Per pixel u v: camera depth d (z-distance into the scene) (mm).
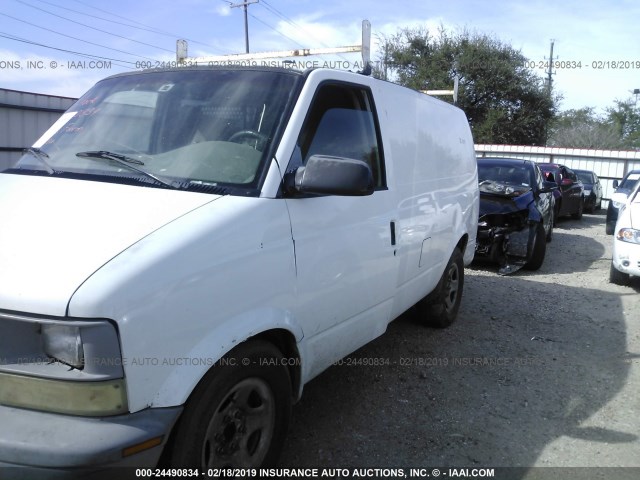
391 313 4004
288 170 2787
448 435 3592
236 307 2424
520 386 4402
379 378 4410
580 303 6938
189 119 2996
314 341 3035
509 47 34719
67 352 1963
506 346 5289
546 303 6867
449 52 34219
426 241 4453
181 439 2229
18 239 2168
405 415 3830
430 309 5391
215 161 2746
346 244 3170
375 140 3686
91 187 2549
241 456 2609
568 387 4430
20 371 1971
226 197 2533
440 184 4809
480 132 33781
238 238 2439
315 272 2916
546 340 5516
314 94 3076
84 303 1933
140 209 2359
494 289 7461
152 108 3133
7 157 14188
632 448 3520
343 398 4043
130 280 2025
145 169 2740
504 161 10570
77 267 2033
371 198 3471
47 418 1967
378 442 3463
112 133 3062
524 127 34375
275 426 2797
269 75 3133
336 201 3100
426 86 33562
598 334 5781
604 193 23469
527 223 8508
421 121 4488
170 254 2166
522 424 3795
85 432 1929
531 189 9375
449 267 5359
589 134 42156
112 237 2172
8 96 14023
